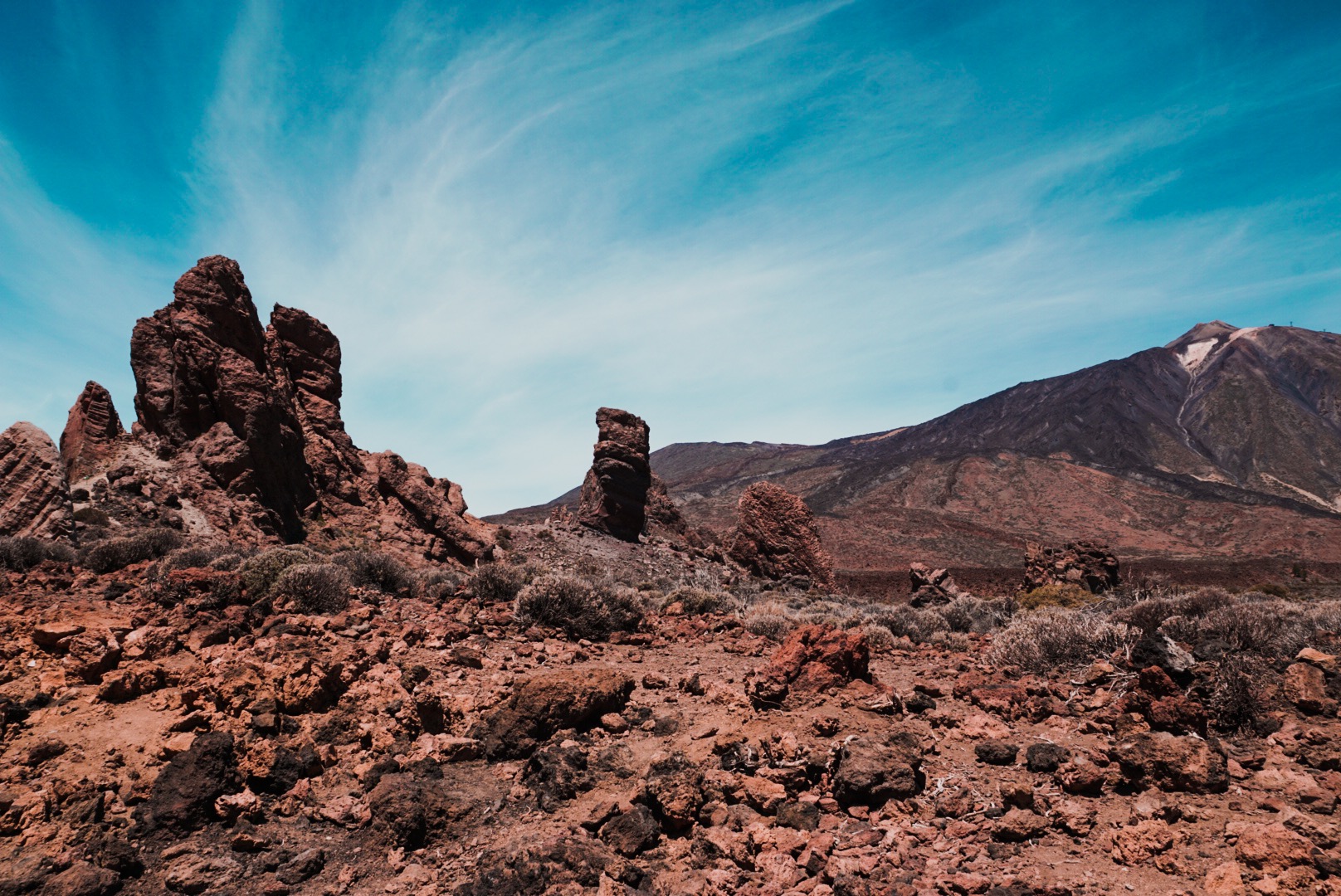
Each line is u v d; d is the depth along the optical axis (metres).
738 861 5.79
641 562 53.50
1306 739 7.35
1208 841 5.66
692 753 7.78
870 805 6.60
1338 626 10.86
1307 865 5.11
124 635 10.03
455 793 6.83
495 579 17.23
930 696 9.78
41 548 18.61
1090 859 5.60
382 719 8.05
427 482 48.53
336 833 6.44
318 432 42.62
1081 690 9.18
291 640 9.24
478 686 9.62
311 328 44.06
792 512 59.72
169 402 35.78
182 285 36.75
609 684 9.04
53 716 7.73
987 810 6.34
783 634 15.57
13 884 5.43
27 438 27.05
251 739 7.43
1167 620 11.34
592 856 5.75
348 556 18.81
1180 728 7.36
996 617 23.61
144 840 6.12
